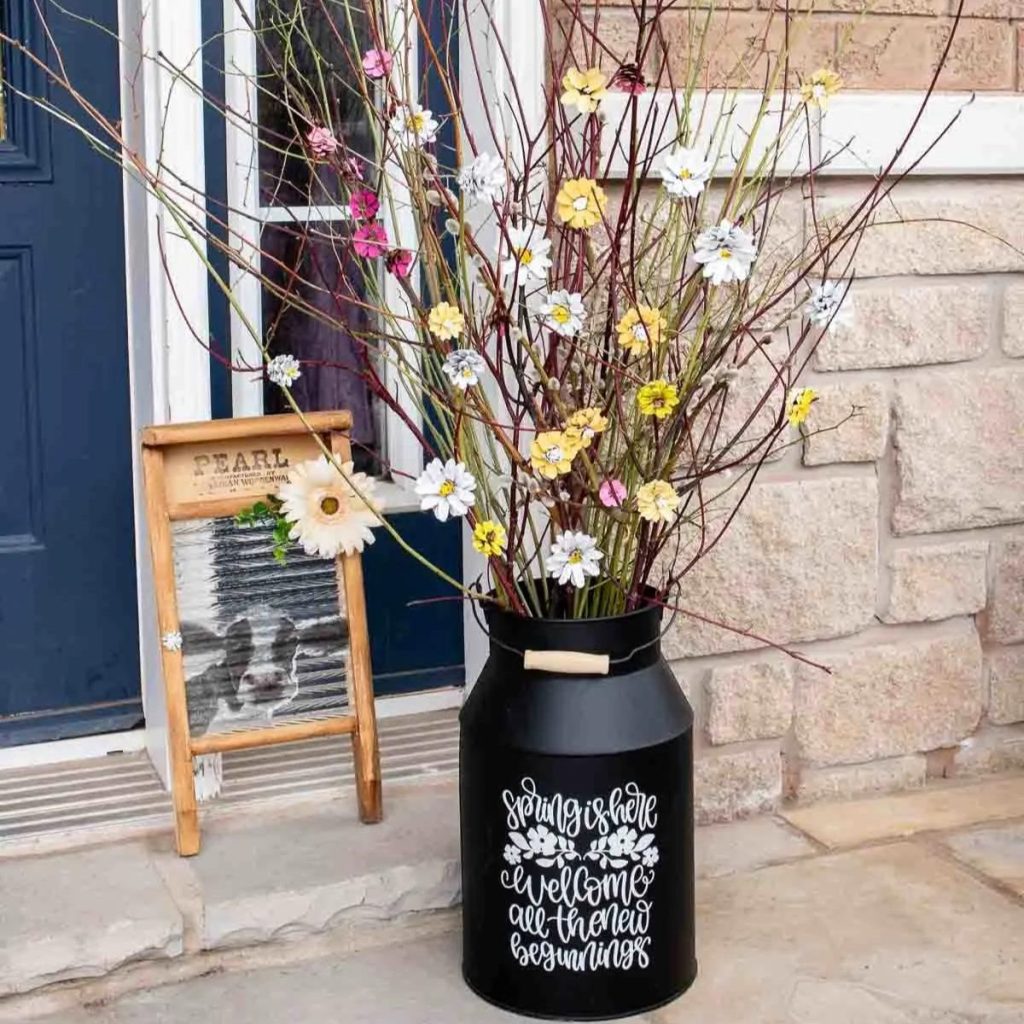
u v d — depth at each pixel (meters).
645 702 2.52
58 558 3.13
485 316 2.69
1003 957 2.76
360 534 2.90
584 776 2.47
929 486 3.36
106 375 3.12
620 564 2.67
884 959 2.75
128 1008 2.59
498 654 2.56
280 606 2.91
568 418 2.40
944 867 3.09
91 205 3.07
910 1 3.24
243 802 3.02
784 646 3.29
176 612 2.82
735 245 2.26
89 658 3.18
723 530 2.78
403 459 3.31
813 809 3.36
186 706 2.83
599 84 2.38
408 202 3.16
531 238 2.52
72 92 2.71
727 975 2.69
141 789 3.06
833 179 3.21
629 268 2.66
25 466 3.10
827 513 3.28
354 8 2.89
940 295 3.31
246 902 2.70
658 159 3.01
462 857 2.66
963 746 3.53
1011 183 3.36
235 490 2.88
